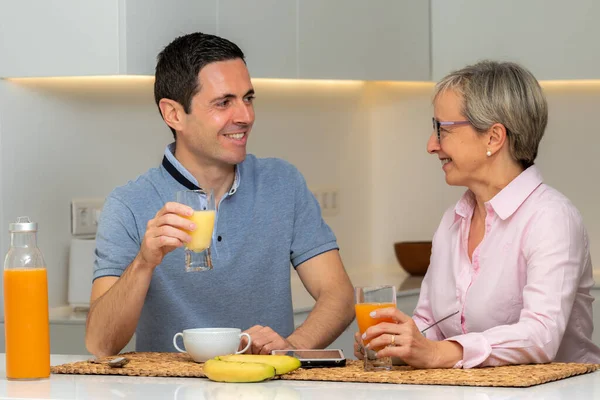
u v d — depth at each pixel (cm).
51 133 355
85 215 368
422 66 437
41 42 332
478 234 234
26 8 335
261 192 267
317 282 270
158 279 255
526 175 224
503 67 224
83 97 365
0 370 207
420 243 440
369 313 197
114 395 176
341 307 264
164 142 396
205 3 342
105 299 234
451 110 224
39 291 194
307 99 448
